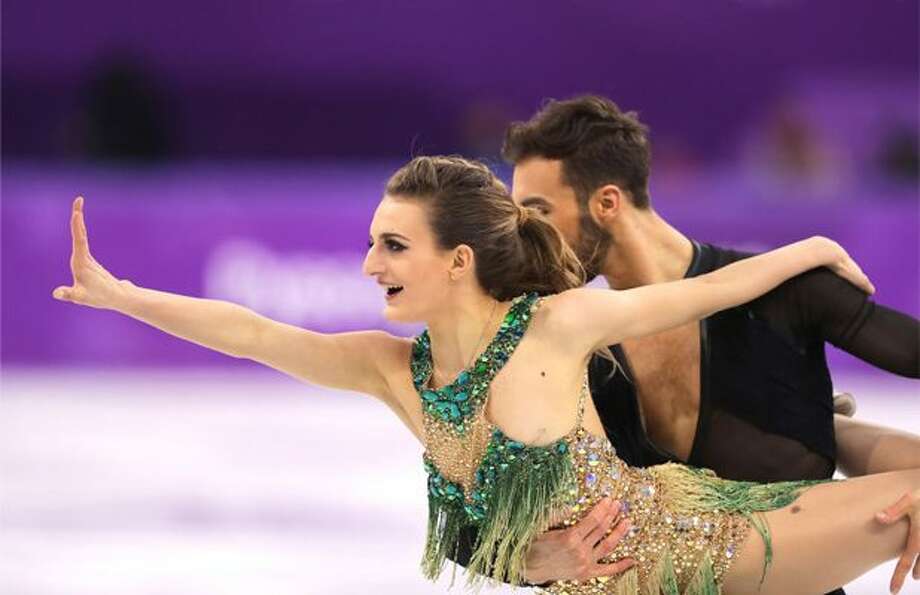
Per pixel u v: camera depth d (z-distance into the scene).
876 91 39.53
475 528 9.70
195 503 19.80
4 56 38.81
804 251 10.15
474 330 9.49
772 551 9.50
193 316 9.74
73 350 30.62
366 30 39.22
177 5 38.91
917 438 10.46
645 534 9.54
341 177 35.69
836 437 10.92
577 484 9.37
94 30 38.88
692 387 10.48
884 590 15.66
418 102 39.47
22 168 37.44
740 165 39.47
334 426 25.55
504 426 9.32
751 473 10.31
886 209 29.17
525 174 10.89
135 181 32.31
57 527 18.58
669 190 34.09
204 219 29.91
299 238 29.67
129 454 22.89
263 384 29.80
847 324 10.12
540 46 39.38
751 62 39.62
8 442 23.75
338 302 29.48
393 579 16.33
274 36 39.22
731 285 9.82
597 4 39.16
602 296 9.48
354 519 19.02
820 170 36.50
